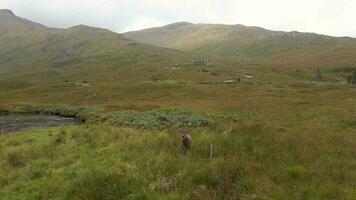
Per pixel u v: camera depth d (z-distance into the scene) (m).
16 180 16.66
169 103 79.62
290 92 98.00
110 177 13.03
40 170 17.52
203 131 24.39
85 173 14.70
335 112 42.69
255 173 13.95
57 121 64.00
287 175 14.00
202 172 13.34
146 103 82.25
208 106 64.38
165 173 13.98
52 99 112.44
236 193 11.96
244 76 198.12
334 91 93.94
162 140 20.66
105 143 24.86
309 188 12.59
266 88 114.25
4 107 90.00
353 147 18.80
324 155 16.88
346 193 12.23
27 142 30.86
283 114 42.31
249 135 21.08
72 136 31.03
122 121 45.09
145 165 15.16
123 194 12.05
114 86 134.25
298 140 19.72
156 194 11.98
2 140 33.09
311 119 35.69
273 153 17.03
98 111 68.38
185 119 42.00
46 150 24.27
